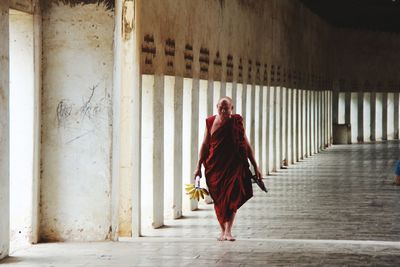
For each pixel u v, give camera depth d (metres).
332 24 50.53
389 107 53.97
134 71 16.33
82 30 13.67
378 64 52.47
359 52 51.88
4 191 11.98
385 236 16.22
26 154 13.33
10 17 13.30
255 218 18.98
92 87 13.66
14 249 13.10
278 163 34.06
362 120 52.19
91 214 13.74
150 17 17.50
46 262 11.76
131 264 11.62
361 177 29.38
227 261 11.88
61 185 13.70
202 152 14.33
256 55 29.86
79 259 11.99
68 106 13.67
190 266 11.47
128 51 16.30
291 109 37.12
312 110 43.44
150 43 17.53
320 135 45.78
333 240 14.48
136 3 16.33
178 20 19.80
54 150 13.69
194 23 21.34
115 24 13.74
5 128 11.99
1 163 11.85
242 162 14.25
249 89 29.09
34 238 13.41
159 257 12.19
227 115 14.16
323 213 19.83
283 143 35.47
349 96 51.62
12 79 13.34
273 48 33.06
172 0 19.23
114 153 13.91
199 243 13.73
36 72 13.40
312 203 21.91
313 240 14.37
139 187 16.59
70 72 13.67
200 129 22.69
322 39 46.94
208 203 22.56
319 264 11.66
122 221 16.16
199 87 21.95
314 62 44.09
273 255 12.39
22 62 13.35
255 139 30.27
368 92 52.25
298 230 17.06
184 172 21.14
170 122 19.58
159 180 18.19
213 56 23.48
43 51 13.66
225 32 25.00
